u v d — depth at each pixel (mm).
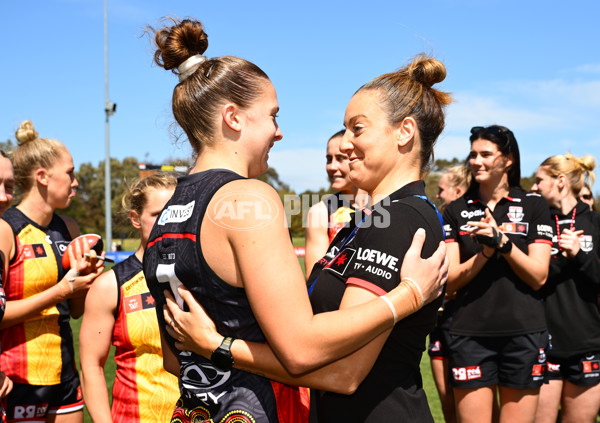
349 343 1254
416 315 1431
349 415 1438
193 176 1370
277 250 1220
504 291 3143
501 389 3180
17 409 2758
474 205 3391
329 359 1251
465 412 3215
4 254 2703
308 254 3160
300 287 1238
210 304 1294
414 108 1562
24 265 2842
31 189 2965
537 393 3117
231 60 1431
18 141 3035
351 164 1623
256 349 1280
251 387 1315
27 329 2803
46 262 2910
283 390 1384
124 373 2262
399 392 1432
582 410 3627
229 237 1229
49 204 3002
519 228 3234
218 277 1256
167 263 1342
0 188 2033
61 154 3012
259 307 1211
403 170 1582
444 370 3744
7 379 2189
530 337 3086
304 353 1219
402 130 1561
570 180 3879
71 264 2730
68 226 3199
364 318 1266
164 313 1410
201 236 1267
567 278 3656
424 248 1410
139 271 2305
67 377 2967
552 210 3924
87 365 2229
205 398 1333
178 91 1447
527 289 3162
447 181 4812
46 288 2912
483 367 3176
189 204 1318
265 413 1310
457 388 3244
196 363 1366
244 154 1414
